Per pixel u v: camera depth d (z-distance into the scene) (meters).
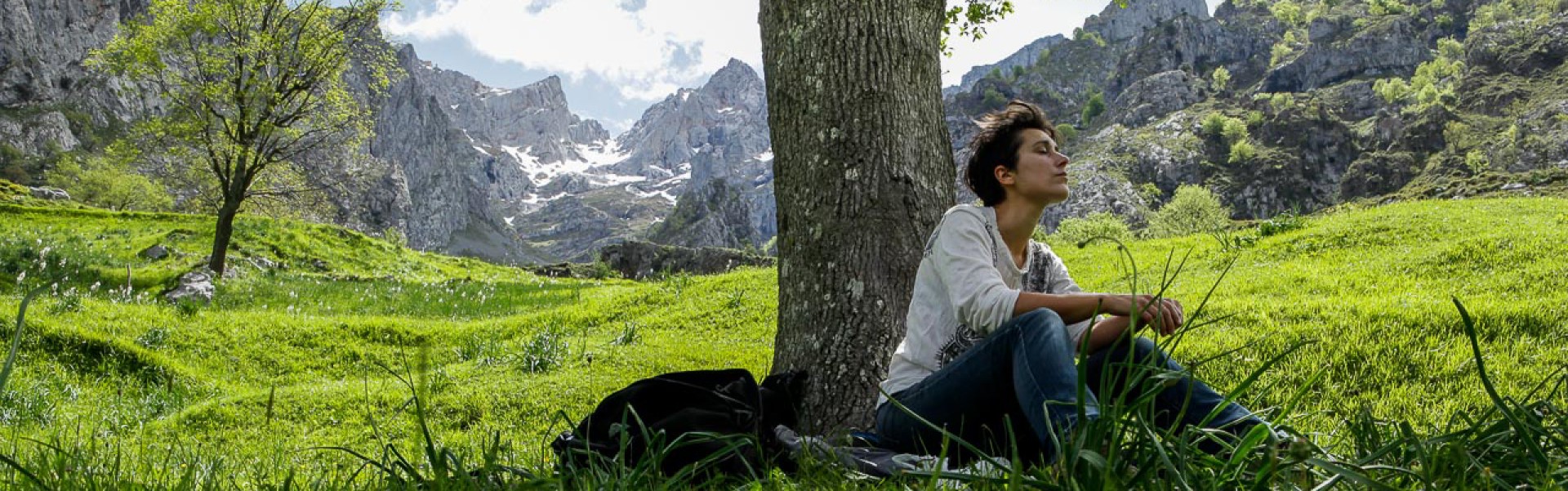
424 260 41.75
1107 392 2.35
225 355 14.39
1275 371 8.10
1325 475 2.26
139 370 12.99
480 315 21.23
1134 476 2.19
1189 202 116.06
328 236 39.28
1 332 12.88
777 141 6.33
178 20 29.12
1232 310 10.91
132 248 32.44
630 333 14.63
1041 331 3.33
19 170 167.62
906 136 6.08
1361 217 18.50
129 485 3.55
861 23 6.04
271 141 31.19
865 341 5.91
